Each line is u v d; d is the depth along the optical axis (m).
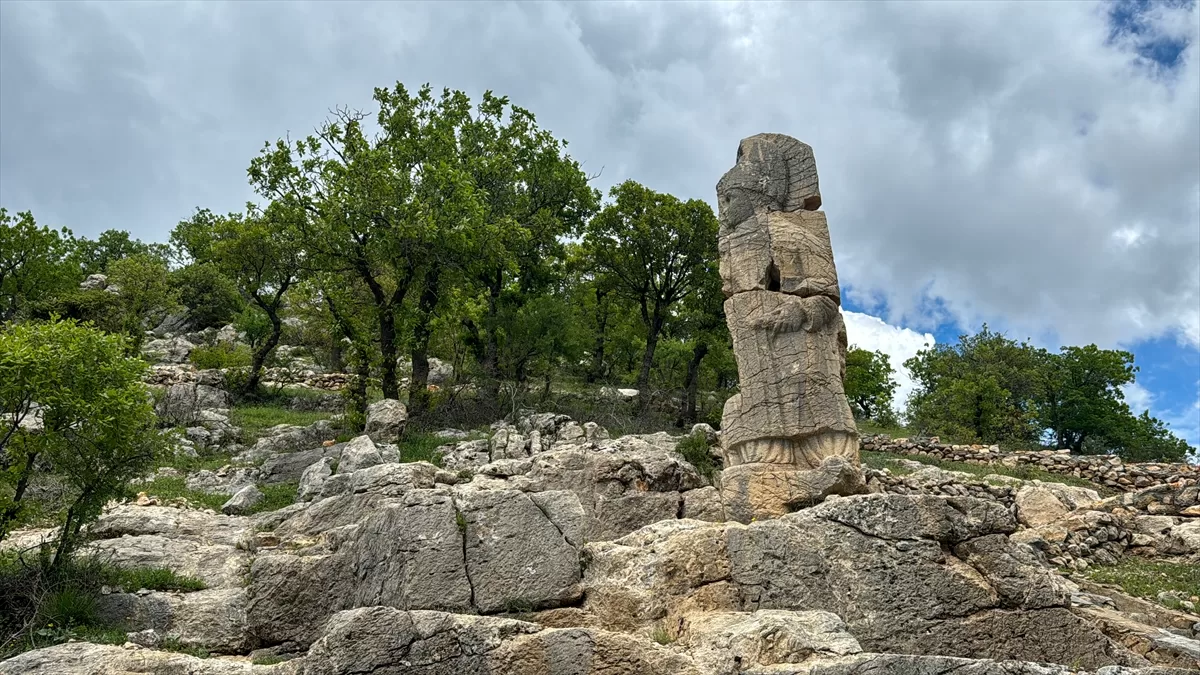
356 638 6.77
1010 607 8.88
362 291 26.56
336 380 32.72
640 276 33.50
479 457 19.22
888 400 45.00
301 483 16.69
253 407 27.66
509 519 9.66
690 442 19.16
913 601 8.77
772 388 12.99
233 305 47.19
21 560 9.91
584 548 9.96
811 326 13.20
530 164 33.84
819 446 12.73
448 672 6.77
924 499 9.34
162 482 17.28
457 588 9.19
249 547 12.05
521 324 28.58
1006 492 18.31
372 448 17.44
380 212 23.81
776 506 12.23
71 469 10.23
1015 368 38.62
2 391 9.92
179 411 23.48
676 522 10.52
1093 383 40.41
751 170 14.38
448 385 25.36
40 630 8.76
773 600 8.91
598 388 32.69
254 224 29.41
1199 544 14.86
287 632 9.40
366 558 9.78
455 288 25.83
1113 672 7.39
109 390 10.30
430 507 9.64
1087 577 13.68
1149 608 11.77
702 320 33.03
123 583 10.22
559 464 14.47
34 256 34.31
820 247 13.83
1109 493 21.45
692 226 33.09
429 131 28.00
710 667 7.20
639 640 7.14
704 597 8.93
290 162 24.78
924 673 6.71
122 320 35.25
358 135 25.62
